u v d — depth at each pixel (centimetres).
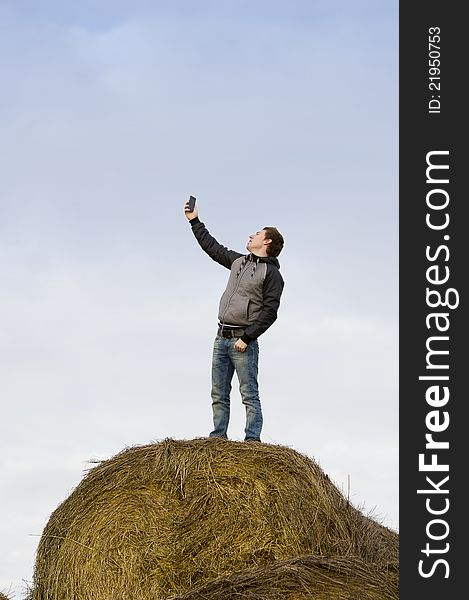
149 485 944
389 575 925
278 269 1099
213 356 1097
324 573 877
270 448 973
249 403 1076
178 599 863
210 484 929
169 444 973
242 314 1078
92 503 947
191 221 1155
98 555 918
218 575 896
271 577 862
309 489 955
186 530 912
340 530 955
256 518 917
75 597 917
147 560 906
